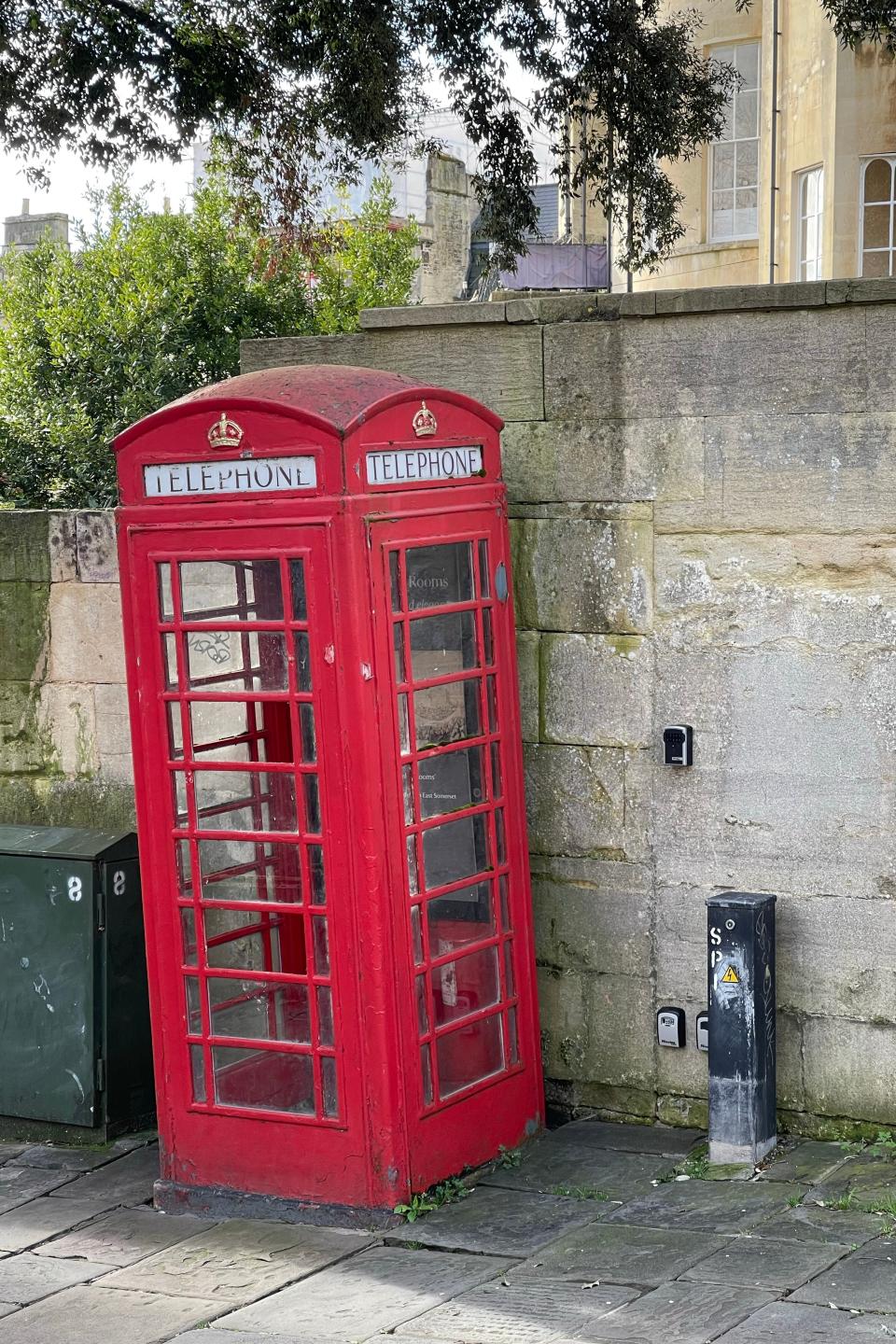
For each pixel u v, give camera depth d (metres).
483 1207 5.43
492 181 15.45
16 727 7.55
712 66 19.80
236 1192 5.61
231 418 5.29
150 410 19.38
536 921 6.39
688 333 5.89
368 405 5.22
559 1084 6.40
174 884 5.63
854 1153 5.62
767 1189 5.32
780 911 5.85
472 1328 4.40
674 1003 6.13
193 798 5.55
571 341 6.10
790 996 5.85
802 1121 5.85
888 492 5.58
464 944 5.71
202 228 20.53
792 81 19.05
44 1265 5.30
